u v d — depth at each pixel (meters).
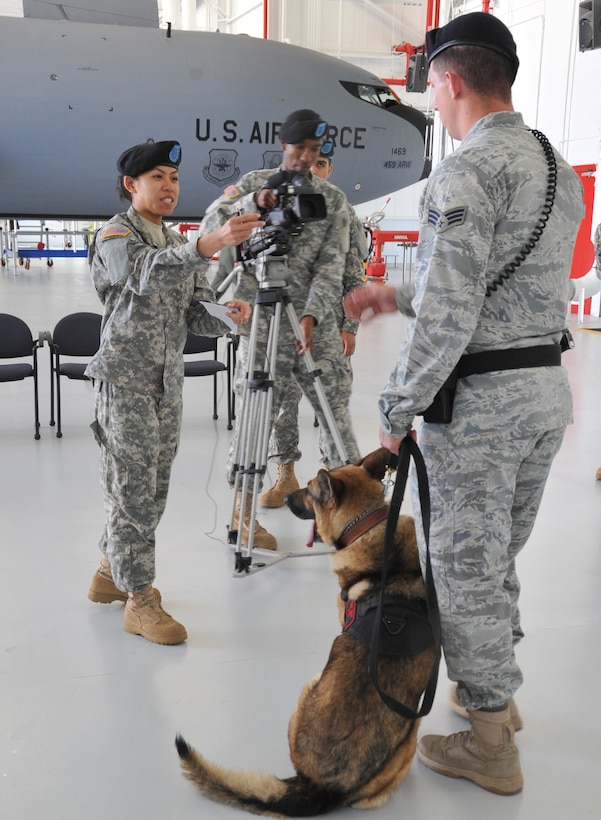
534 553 3.41
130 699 2.26
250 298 3.37
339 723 1.69
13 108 10.05
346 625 1.83
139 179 2.53
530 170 1.67
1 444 4.95
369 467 1.98
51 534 3.53
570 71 13.58
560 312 1.77
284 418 3.89
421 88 15.00
